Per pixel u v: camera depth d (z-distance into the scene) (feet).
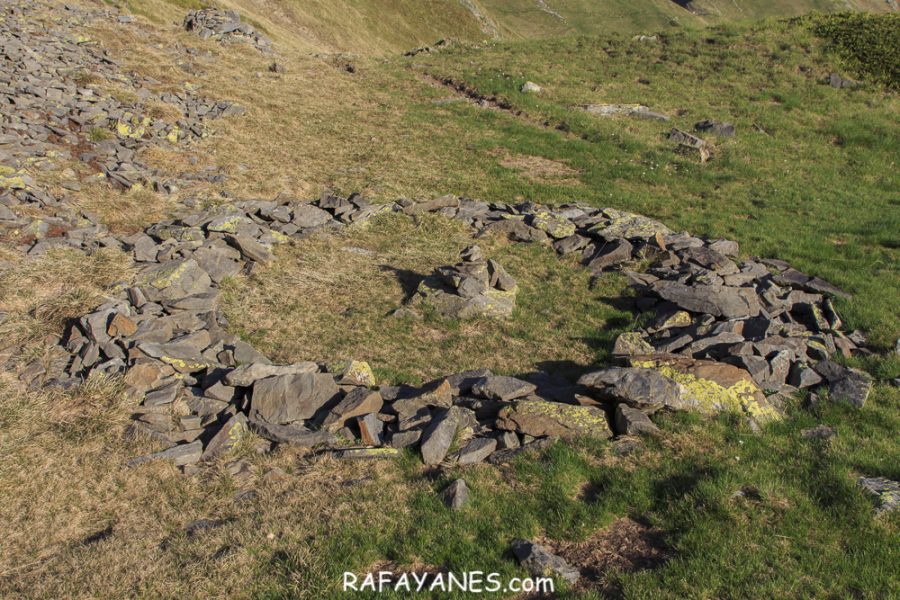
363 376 36.29
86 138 64.44
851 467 27.96
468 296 45.55
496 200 68.23
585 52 118.01
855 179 75.72
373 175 71.26
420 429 31.53
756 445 29.99
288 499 27.35
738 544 23.48
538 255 55.77
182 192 61.05
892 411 32.99
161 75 88.74
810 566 22.36
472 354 41.27
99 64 83.46
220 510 27.17
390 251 55.01
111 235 50.39
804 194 70.74
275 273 49.70
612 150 82.48
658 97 98.73
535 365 40.22
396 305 46.80
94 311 39.40
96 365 35.53
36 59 75.77
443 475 28.63
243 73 99.96
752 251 56.13
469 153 80.18
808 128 87.97
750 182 74.38
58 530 26.11
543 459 29.50
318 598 21.76
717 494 25.96
